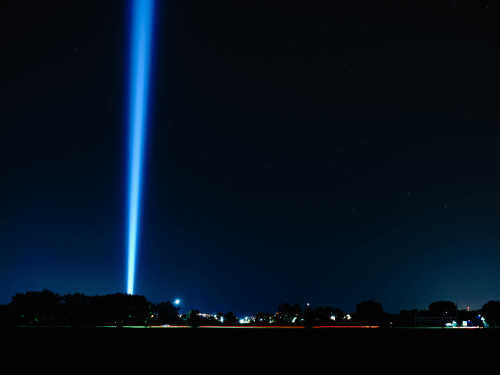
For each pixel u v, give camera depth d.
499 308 148.12
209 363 28.69
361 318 168.00
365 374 24.95
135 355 33.09
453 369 27.36
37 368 26.17
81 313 120.19
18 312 114.25
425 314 186.25
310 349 39.94
